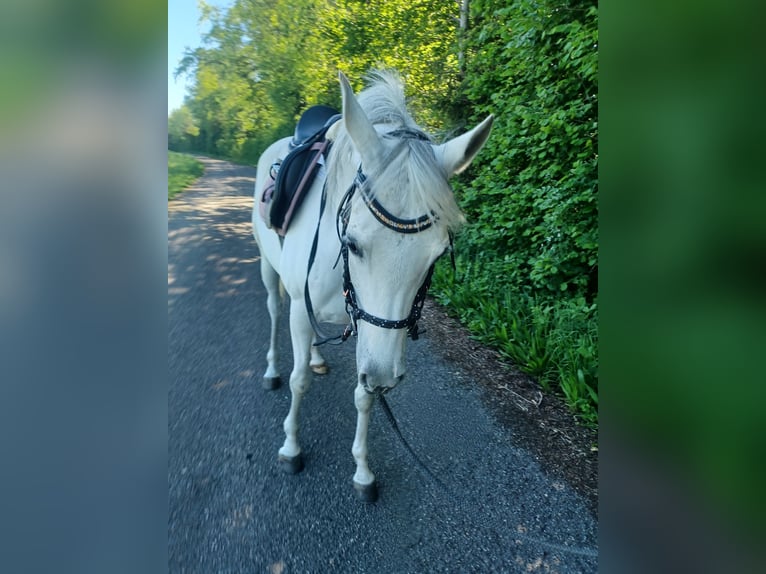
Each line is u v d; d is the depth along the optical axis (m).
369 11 8.29
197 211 9.40
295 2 11.71
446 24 7.40
